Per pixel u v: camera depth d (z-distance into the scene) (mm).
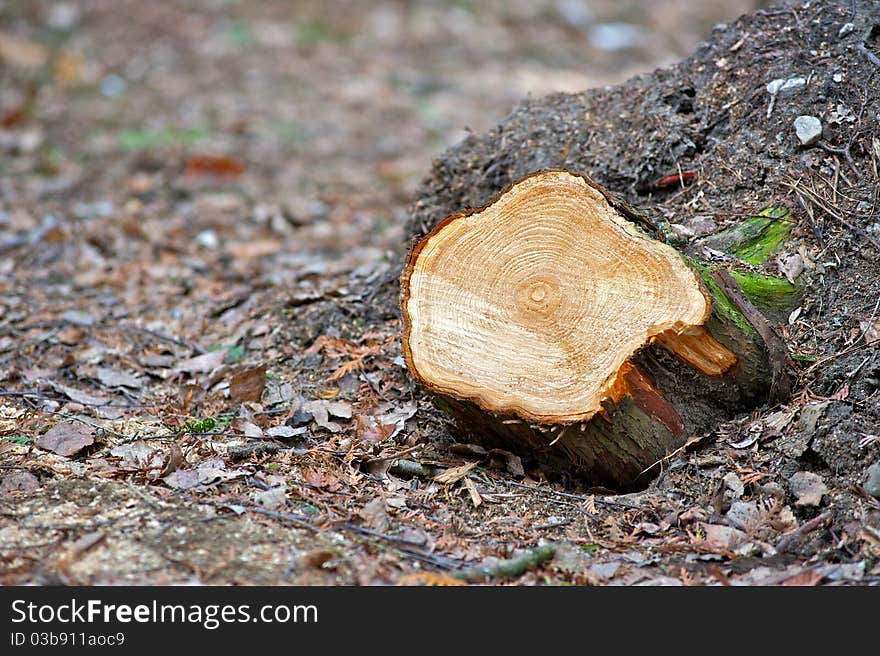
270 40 18047
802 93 5867
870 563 4246
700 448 4922
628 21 20141
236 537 4457
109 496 4734
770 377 4945
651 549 4531
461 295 4949
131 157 12211
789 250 5441
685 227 5754
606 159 6309
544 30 19484
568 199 4848
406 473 5152
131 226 9656
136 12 18797
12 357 6727
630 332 4715
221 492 4863
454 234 4977
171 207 10555
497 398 4820
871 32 5926
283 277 8070
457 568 4375
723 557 4441
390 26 19266
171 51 17188
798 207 5543
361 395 5922
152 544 4371
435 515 4812
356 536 4543
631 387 4754
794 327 5227
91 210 10219
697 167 6051
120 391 6320
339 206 10875
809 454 4754
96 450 5340
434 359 4914
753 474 4758
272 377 6258
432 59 17719
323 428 5617
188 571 4199
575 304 4805
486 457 5320
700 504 4742
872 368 4859
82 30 17734
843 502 4520
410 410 5668
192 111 14406
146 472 5016
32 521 4492
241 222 10180
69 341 7020
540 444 5043
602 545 4582
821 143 5664
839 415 4766
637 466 4926
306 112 14703
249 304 7527
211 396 6172
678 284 4688
